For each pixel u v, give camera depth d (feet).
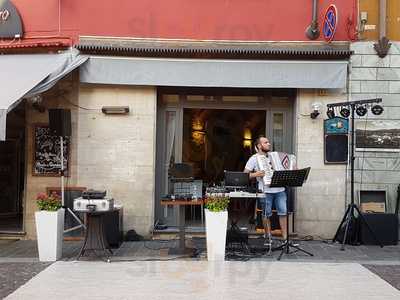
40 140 32.32
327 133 32.04
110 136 32.12
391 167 31.94
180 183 28.09
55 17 32.30
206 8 32.27
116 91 32.12
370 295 20.16
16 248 29.58
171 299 19.39
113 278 22.34
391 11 32.19
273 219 31.81
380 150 31.91
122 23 32.19
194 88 33.19
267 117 33.42
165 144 33.45
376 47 31.86
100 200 25.58
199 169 33.63
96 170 32.09
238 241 27.84
